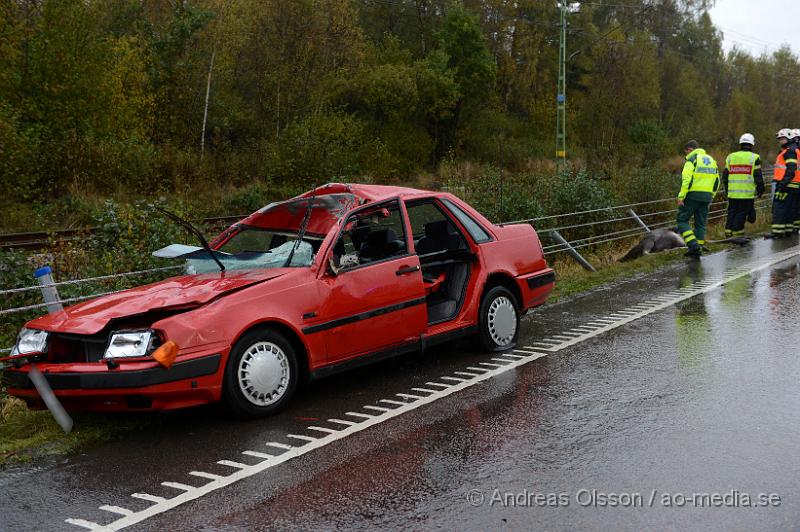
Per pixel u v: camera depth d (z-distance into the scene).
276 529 3.91
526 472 4.56
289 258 6.26
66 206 22.02
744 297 9.88
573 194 14.48
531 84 60.44
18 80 25.30
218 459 4.93
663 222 16.55
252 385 5.59
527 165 43.44
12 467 4.96
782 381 6.23
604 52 60.75
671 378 6.43
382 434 5.29
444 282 7.49
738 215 15.84
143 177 26.25
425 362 7.25
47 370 5.23
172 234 9.34
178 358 5.21
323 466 4.74
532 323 8.89
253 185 28.38
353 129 35.50
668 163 51.25
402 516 4.02
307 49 39.00
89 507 4.27
